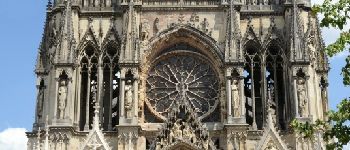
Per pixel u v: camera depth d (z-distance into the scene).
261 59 75.88
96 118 71.44
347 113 39.47
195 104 75.50
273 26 77.00
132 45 74.50
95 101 74.94
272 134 70.62
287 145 71.56
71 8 76.44
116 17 77.75
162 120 74.38
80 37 76.62
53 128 70.69
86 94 75.25
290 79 73.69
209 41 76.06
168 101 75.56
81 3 78.06
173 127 71.19
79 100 74.06
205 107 75.31
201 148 70.25
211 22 77.12
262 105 74.06
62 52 73.94
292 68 73.25
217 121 74.50
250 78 76.12
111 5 78.31
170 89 76.00
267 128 70.88
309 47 75.69
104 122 74.50
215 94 75.69
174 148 70.75
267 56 76.50
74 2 76.88
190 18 77.19
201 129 70.94
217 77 76.00
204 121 74.38
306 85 72.56
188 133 70.94
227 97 72.31
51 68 75.19
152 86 76.19
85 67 76.31
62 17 75.88
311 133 42.22
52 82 74.25
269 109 71.56
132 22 75.56
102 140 70.50
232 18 75.69
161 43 76.69
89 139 70.50
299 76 73.06
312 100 72.81
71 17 76.00
